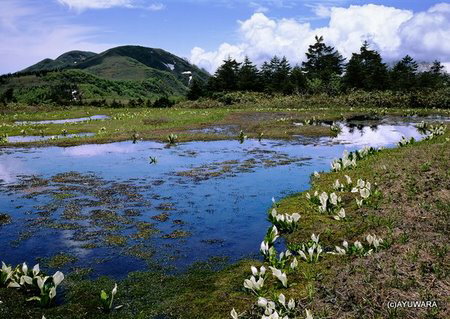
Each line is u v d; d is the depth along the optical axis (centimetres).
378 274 662
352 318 561
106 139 2745
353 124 3675
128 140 2761
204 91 8506
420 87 7331
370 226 924
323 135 2920
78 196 1363
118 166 1880
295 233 970
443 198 1022
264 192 1393
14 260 859
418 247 743
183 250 906
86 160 2045
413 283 620
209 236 990
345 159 1588
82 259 863
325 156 2100
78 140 2694
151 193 1397
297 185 1484
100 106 7856
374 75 7631
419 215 934
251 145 2522
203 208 1219
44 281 691
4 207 1241
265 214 1153
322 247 875
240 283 737
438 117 4297
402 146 1958
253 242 948
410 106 5678
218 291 711
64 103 8250
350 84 7825
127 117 4409
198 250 905
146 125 3597
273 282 726
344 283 657
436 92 5819
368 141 2620
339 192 1246
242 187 1468
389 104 5762
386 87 7619
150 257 870
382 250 768
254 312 632
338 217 1005
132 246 931
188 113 4941
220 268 811
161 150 2348
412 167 1380
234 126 3503
